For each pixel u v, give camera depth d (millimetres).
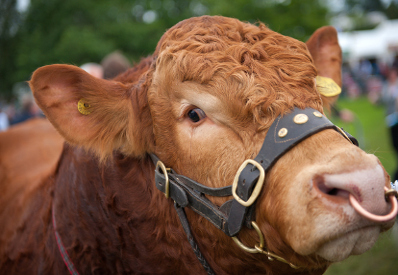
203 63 1805
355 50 29812
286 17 17047
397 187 1829
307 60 1863
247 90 1712
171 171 1993
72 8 23516
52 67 1929
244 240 1825
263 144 1640
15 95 26203
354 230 1470
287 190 1528
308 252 1511
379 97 20062
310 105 1709
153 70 2084
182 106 1877
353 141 1818
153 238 2145
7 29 26422
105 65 4824
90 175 2281
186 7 24391
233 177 1731
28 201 2797
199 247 2023
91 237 2266
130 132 2090
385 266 4922
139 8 25094
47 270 2424
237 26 2006
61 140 3740
